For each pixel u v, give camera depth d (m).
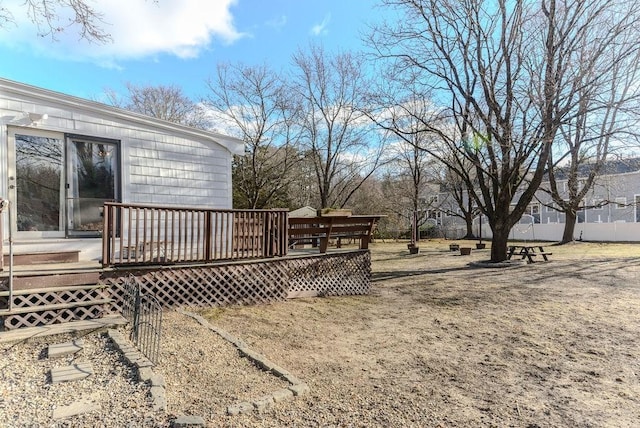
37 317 4.48
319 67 23.42
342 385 3.53
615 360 4.23
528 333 5.31
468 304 7.27
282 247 7.33
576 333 5.27
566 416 2.96
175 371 3.49
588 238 25.16
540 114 11.51
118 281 5.23
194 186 8.34
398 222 30.86
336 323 5.87
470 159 13.08
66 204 6.61
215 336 4.58
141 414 2.70
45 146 6.42
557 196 21.31
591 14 11.07
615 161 18.70
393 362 4.19
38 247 6.19
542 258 14.62
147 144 7.64
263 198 23.02
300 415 2.88
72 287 4.82
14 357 3.66
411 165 27.81
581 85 11.02
